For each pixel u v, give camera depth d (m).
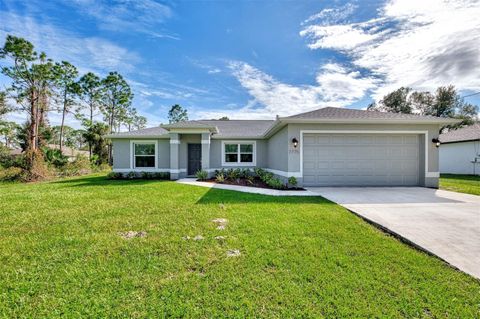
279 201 7.23
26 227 4.80
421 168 10.39
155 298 2.53
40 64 23.38
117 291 2.65
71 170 17.98
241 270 3.08
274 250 3.67
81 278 2.91
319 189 9.66
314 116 10.23
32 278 2.92
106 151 25.98
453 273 3.02
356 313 2.29
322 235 4.32
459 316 2.27
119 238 4.19
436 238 4.18
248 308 2.37
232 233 4.40
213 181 12.47
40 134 25.28
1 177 14.15
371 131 10.23
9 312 2.34
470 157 17.86
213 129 13.49
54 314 2.30
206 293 2.61
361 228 4.71
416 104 40.38
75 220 5.27
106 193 8.62
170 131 13.54
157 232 4.48
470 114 37.00
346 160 10.43
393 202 7.13
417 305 2.42
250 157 14.90
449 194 8.53
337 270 3.08
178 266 3.19
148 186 10.55
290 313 2.30
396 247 3.82
